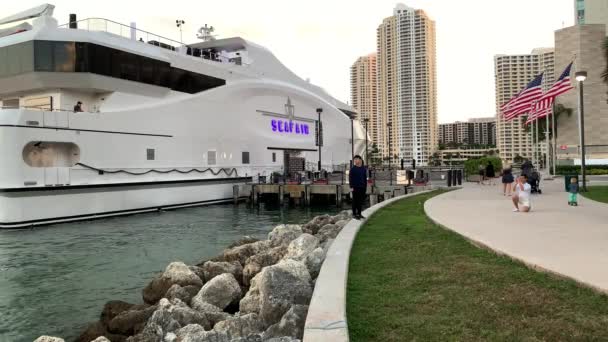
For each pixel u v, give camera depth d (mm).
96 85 25328
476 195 22469
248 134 37719
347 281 6746
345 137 52188
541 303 5203
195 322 7047
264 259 10727
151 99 29047
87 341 7992
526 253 7547
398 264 7777
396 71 144375
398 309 5316
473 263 7445
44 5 26453
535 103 34844
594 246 8094
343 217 16562
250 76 38438
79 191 24438
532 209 14922
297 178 38562
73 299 11367
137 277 13594
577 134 70750
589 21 87562
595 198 19125
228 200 35312
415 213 15633
